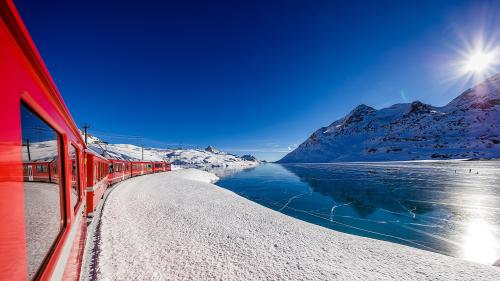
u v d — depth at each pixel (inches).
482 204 911.7
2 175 52.9
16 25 57.1
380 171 2792.8
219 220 457.1
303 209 926.4
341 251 330.0
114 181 917.2
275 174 3014.3
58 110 105.6
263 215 541.6
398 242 548.7
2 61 52.4
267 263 273.6
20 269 63.1
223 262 267.9
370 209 912.3
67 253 118.2
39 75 78.5
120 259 251.4
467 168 2746.1
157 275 227.1
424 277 259.4
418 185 1492.4
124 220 402.6
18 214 62.2
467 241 552.1
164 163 2349.9
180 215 476.7
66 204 118.5
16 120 60.2
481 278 260.1
